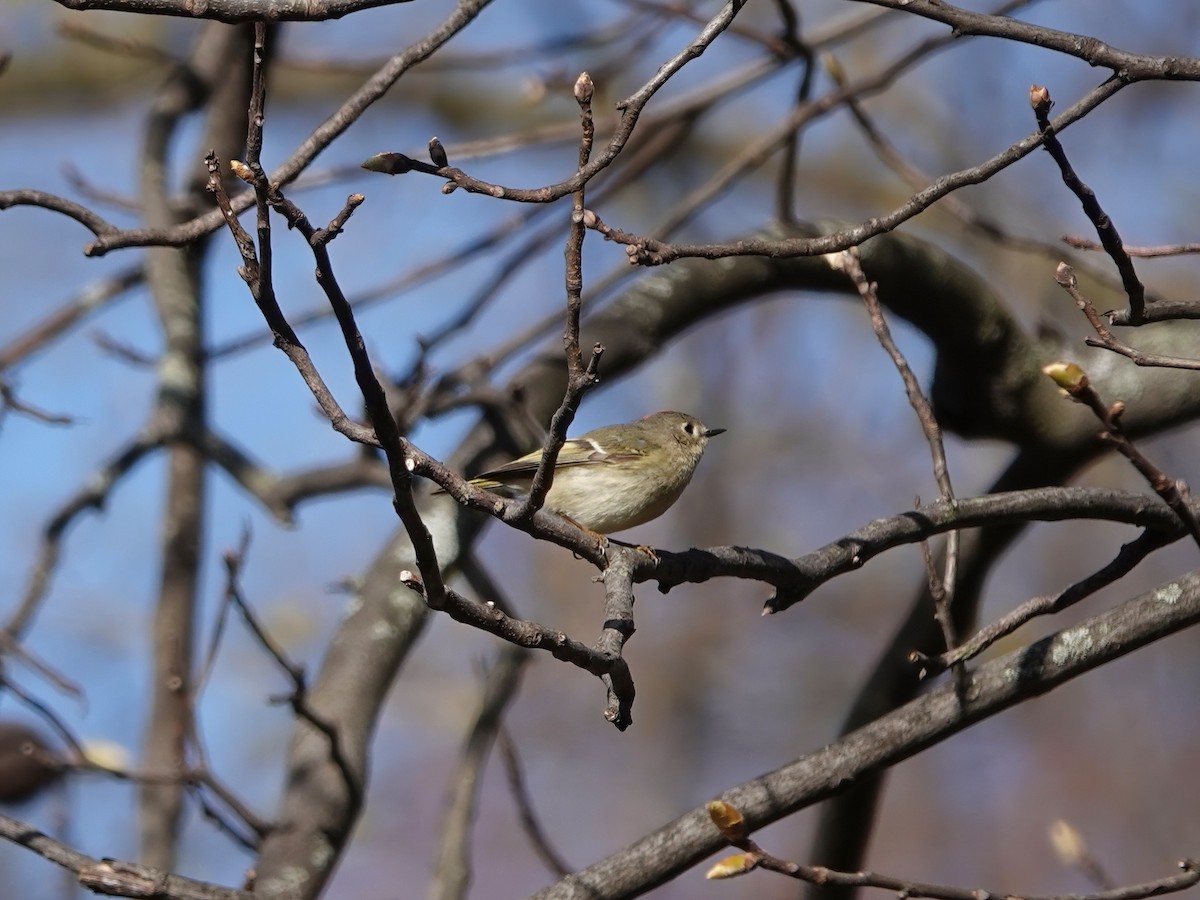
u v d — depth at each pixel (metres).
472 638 18.80
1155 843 16.08
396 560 9.41
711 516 18.44
